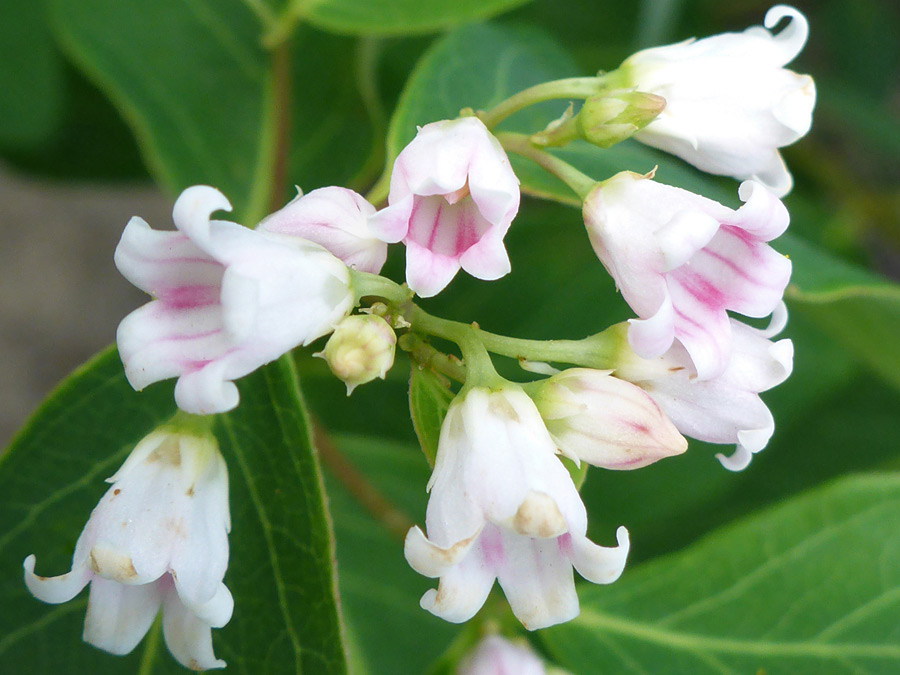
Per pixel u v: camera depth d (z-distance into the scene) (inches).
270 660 2.7
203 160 3.6
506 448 2.4
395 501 3.7
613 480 3.7
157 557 2.4
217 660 2.5
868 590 3.0
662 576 3.1
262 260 2.4
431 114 3.0
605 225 2.6
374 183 3.7
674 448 2.5
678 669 3.1
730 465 2.6
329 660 2.7
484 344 2.6
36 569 2.8
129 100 3.5
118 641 2.5
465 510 2.4
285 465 2.7
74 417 2.8
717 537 3.1
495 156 2.5
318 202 2.5
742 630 3.1
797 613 3.0
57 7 3.5
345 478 3.3
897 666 3.0
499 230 2.4
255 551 2.7
